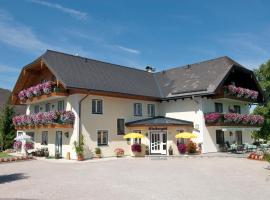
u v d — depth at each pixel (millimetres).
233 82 35531
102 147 29453
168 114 34438
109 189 13672
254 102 37719
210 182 15148
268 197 11805
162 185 14523
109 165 23016
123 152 30516
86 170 20312
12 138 39469
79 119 27922
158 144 31188
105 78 32000
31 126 32188
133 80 35250
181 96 32344
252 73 36250
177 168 20609
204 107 31672
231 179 15930
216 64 34812
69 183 15312
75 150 27516
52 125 28375
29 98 32688
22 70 33031
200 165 22031
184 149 30453
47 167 22328
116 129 30938
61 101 30469
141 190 13398
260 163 22750
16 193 13094
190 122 31812
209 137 31672
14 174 19016
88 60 33625
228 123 32250
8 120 39781
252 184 14477
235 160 25078
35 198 12031
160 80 38375
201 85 32375
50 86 29219
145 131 31141
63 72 28531
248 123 35062
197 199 11586
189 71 36781
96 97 29562
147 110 34188
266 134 42906
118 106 31391
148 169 20344
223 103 34312
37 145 33906
